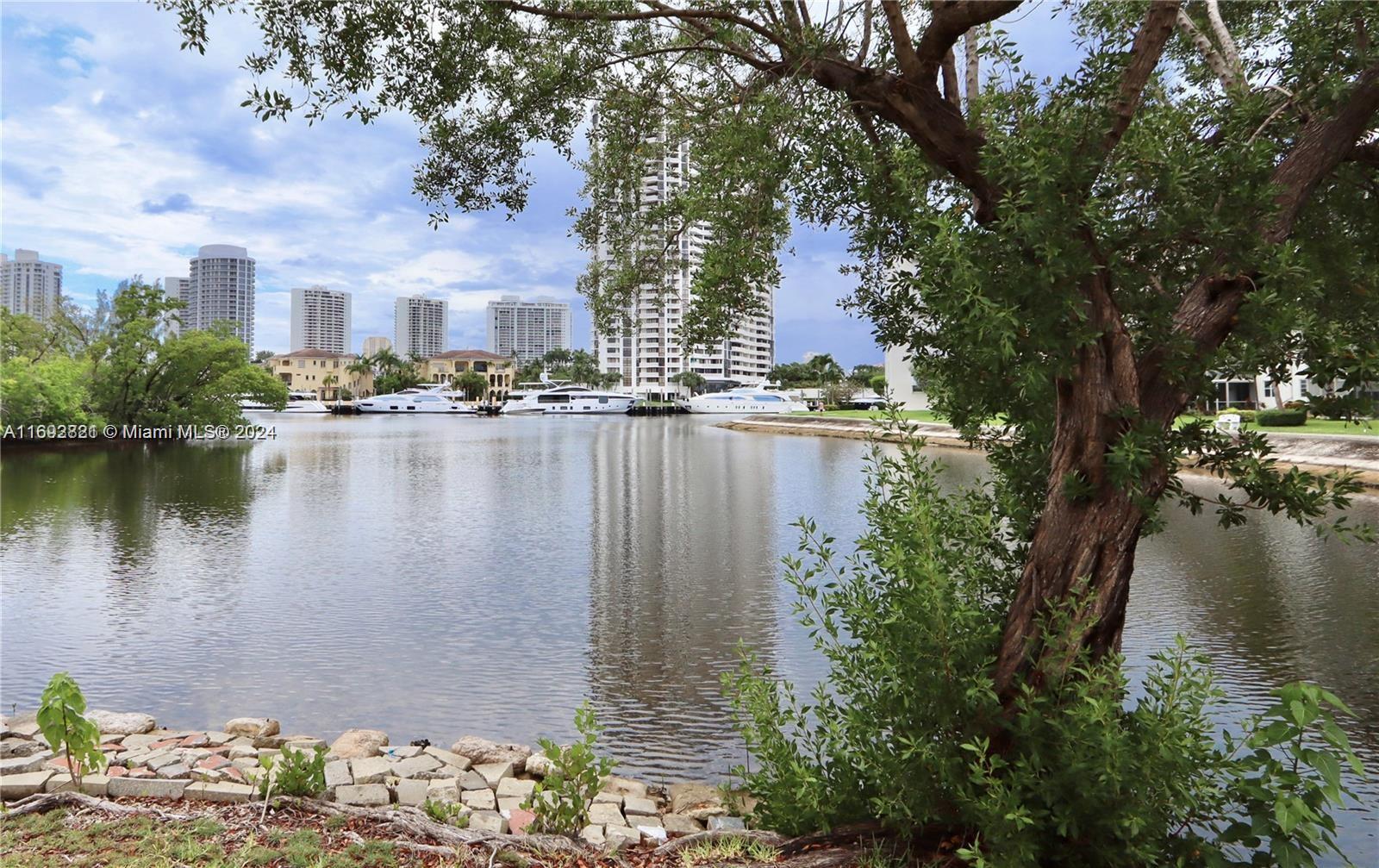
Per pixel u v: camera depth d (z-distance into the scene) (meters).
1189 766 3.12
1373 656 8.48
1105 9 5.30
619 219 6.79
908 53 3.83
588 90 6.05
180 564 14.55
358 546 16.36
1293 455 26.69
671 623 10.49
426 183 6.21
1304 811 2.94
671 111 6.11
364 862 3.86
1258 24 5.32
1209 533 16.98
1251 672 8.09
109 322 52.56
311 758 5.63
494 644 9.61
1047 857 3.53
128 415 52.22
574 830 4.46
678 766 6.33
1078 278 3.30
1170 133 3.97
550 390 139.50
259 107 4.91
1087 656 3.43
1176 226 3.54
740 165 5.06
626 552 15.73
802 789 4.16
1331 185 4.44
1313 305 3.99
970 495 4.56
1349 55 4.02
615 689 8.05
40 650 9.35
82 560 14.82
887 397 4.39
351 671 8.59
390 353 156.00
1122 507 3.64
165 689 8.06
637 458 40.69
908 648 3.61
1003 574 4.34
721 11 4.57
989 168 3.49
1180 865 3.24
